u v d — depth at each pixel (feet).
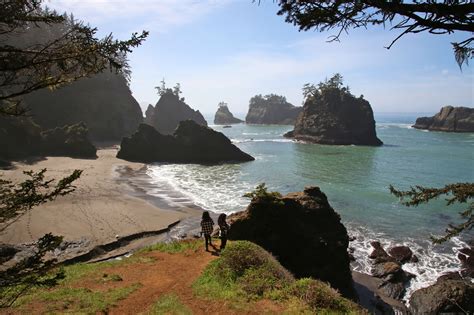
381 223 97.86
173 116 477.77
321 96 394.32
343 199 122.72
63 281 42.29
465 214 20.40
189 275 44.91
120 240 78.02
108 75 364.17
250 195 65.98
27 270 16.31
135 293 39.27
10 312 31.73
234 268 41.86
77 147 207.62
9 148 183.73
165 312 33.01
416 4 11.92
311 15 13.67
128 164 189.98
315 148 297.53
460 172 181.16
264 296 35.73
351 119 354.74
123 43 16.38
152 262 51.37
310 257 62.18
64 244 71.97
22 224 79.05
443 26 12.03
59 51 15.70
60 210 92.58
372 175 170.91
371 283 67.92
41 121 286.66
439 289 57.57
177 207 108.27
